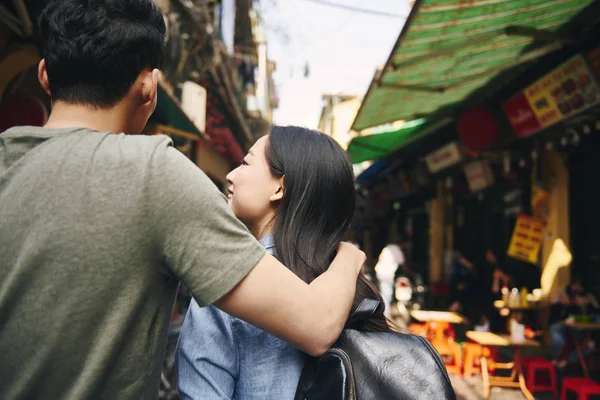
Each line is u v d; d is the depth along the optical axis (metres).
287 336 1.06
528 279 8.87
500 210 10.13
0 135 1.10
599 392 4.72
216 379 1.20
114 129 1.15
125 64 1.11
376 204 16.48
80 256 0.97
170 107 5.25
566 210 7.20
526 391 5.61
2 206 1.01
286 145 1.38
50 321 0.95
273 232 1.36
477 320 9.52
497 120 7.74
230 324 1.22
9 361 0.97
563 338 6.34
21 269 0.96
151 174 1.02
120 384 1.00
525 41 5.68
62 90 1.13
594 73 5.14
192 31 8.01
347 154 1.42
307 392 1.17
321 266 1.30
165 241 1.02
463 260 10.30
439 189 12.48
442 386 1.16
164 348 1.09
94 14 1.09
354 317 1.26
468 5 4.22
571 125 6.45
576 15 5.27
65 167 1.01
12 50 4.02
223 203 1.07
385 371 1.16
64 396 0.97
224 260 1.02
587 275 7.06
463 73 6.53
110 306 0.98
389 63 5.34
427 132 9.71
